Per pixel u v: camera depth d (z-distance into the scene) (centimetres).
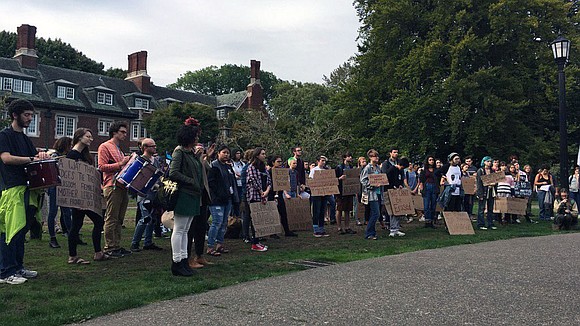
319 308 489
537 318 451
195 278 656
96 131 5331
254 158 1022
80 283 632
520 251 876
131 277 671
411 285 590
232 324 439
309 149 3394
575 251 872
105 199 904
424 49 3050
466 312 471
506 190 1487
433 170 1407
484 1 3077
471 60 3094
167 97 6506
